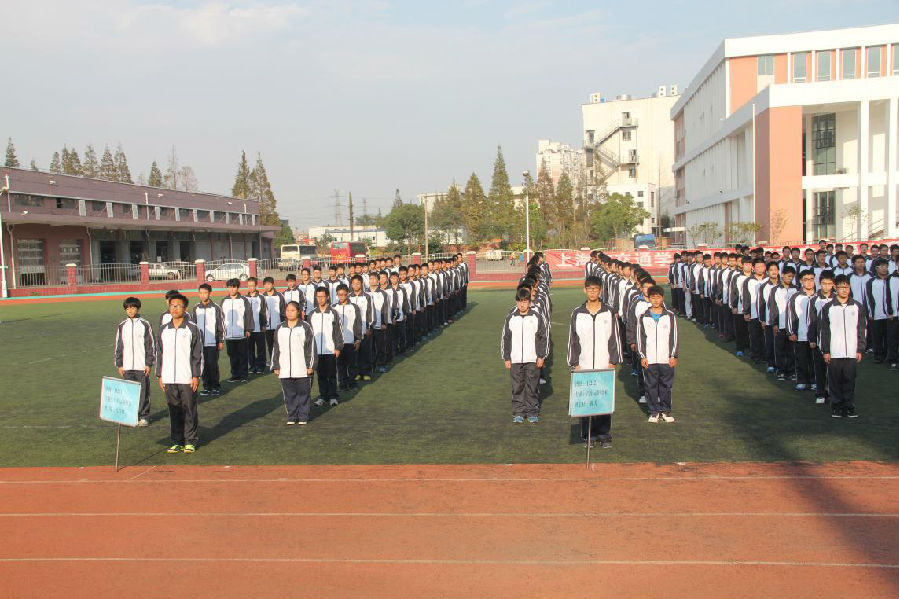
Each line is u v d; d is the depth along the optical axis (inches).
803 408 390.6
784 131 1482.5
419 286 675.4
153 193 2043.6
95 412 431.2
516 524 241.1
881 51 1740.9
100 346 732.7
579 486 276.1
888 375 472.7
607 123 3469.5
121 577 211.5
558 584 199.5
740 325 574.6
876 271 511.2
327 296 432.8
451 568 211.0
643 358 364.2
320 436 362.6
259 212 2770.7
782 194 1489.9
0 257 1435.8
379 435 361.1
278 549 227.6
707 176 2144.4
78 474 310.3
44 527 250.7
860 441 323.9
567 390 462.9
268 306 582.9
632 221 2819.9
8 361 636.1
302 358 385.4
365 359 513.7
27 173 1577.3
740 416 376.2
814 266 670.5
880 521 235.6
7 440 368.5
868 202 1483.8
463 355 615.8
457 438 350.3
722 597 190.1
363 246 2524.6
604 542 225.1
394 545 227.8
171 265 1740.9
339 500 269.3
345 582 204.5
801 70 1797.5
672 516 244.1
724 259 654.5
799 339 430.3
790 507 249.3
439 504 261.7
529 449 327.9
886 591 191.3
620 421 374.3
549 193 2699.3
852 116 1565.0
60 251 1665.8
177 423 343.6
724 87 1866.4
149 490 287.3
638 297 421.4
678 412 389.1
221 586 204.2
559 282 1594.5
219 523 250.2
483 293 1357.0
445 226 3221.0
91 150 3171.8
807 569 204.4
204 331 475.2
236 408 434.9
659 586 196.7
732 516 242.7
